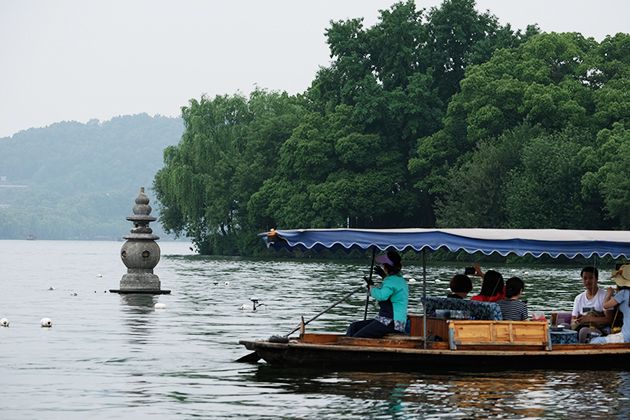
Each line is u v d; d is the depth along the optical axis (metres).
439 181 103.94
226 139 125.12
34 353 24.08
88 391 18.89
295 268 82.88
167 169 125.44
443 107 115.00
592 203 90.94
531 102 96.88
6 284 55.22
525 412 17.27
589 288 24.17
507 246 22.09
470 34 116.56
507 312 22.78
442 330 22.39
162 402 17.84
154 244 47.53
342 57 116.00
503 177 93.69
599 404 18.05
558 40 103.44
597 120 96.19
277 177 118.00
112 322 32.00
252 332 29.22
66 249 185.88
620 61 102.19
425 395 18.69
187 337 27.75
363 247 22.00
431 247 21.98
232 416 16.66
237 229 125.69
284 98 130.50
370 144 110.12
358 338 21.94
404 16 114.56
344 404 17.75
